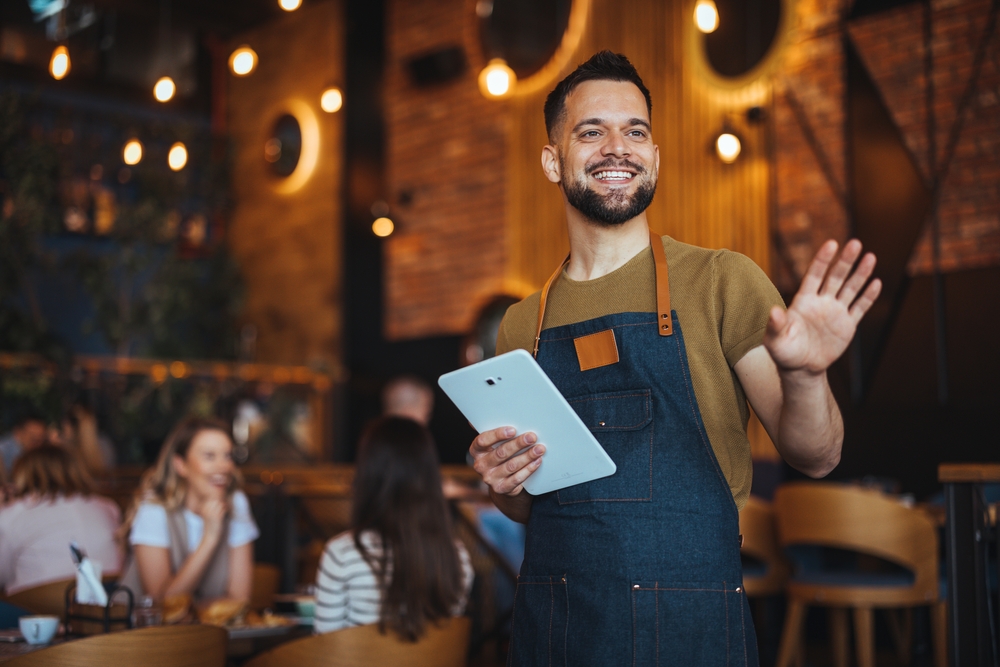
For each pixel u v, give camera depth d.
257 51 10.07
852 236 5.75
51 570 3.33
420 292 8.29
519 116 7.62
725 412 1.39
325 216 9.19
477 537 4.76
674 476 1.36
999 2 5.26
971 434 5.21
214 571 3.13
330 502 6.07
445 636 2.42
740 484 1.39
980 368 5.22
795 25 6.07
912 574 4.03
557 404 1.33
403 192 8.45
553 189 7.36
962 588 2.36
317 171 9.31
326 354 9.04
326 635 2.32
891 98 5.65
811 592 4.08
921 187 5.50
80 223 9.27
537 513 1.48
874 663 4.80
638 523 1.35
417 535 2.45
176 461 3.13
